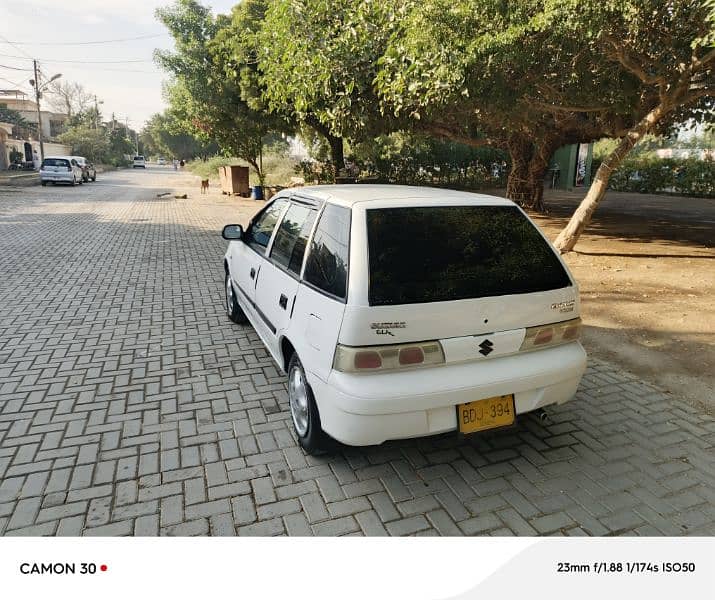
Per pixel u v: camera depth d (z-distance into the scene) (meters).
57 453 3.33
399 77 7.34
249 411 3.90
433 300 2.78
